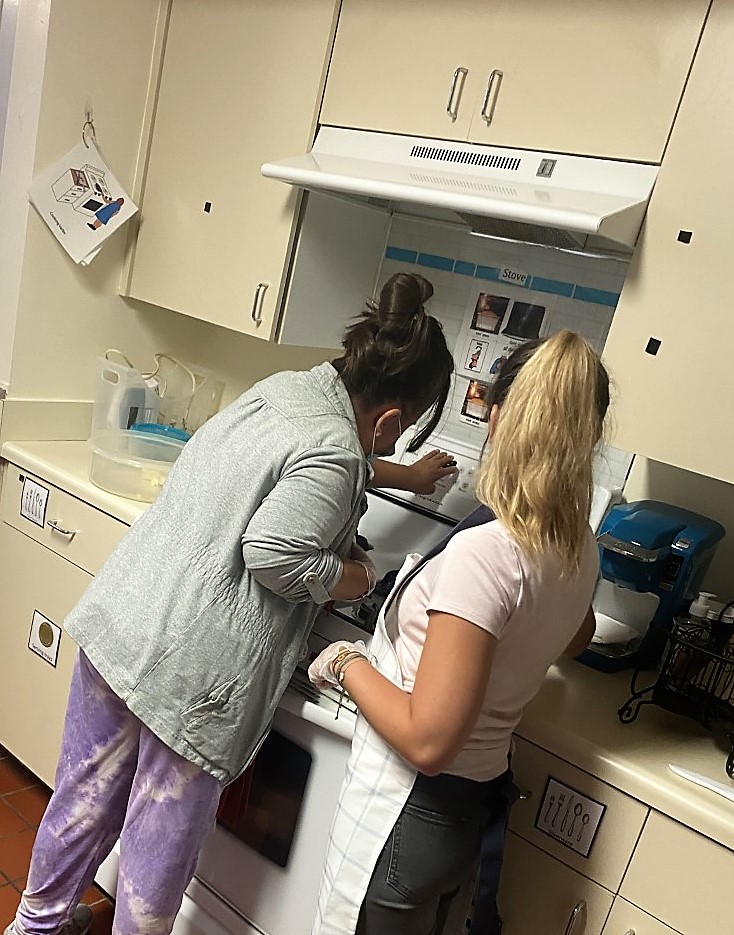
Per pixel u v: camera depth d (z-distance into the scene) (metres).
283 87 1.89
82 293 2.24
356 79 1.78
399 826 1.24
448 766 1.16
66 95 2.05
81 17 2.01
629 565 1.58
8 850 2.01
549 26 1.51
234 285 2.00
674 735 1.42
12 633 2.20
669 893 1.25
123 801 1.63
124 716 1.54
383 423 1.47
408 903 1.26
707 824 1.20
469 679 1.09
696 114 1.36
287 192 1.88
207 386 2.46
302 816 1.55
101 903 1.95
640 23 1.41
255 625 1.42
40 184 2.07
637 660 1.62
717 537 1.63
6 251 2.15
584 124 1.49
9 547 2.19
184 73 2.09
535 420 1.13
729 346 1.34
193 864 1.54
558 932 1.36
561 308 1.84
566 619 1.22
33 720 2.15
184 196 2.11
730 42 1.33
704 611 1.46
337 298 2.05
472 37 1.61
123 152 2.19
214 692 1.42
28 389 2.22
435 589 1.14
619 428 1.46
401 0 1.70
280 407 1.41
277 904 1.61
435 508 1.90
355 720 1.43
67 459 2.16
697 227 1.37
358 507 1.47
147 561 1.46
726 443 1.35
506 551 1.13
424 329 1.43
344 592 1.44
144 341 2.42
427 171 1.64
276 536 1.32
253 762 1.59
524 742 1.39
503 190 1.50
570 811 1.34
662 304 1.41
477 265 1.96
